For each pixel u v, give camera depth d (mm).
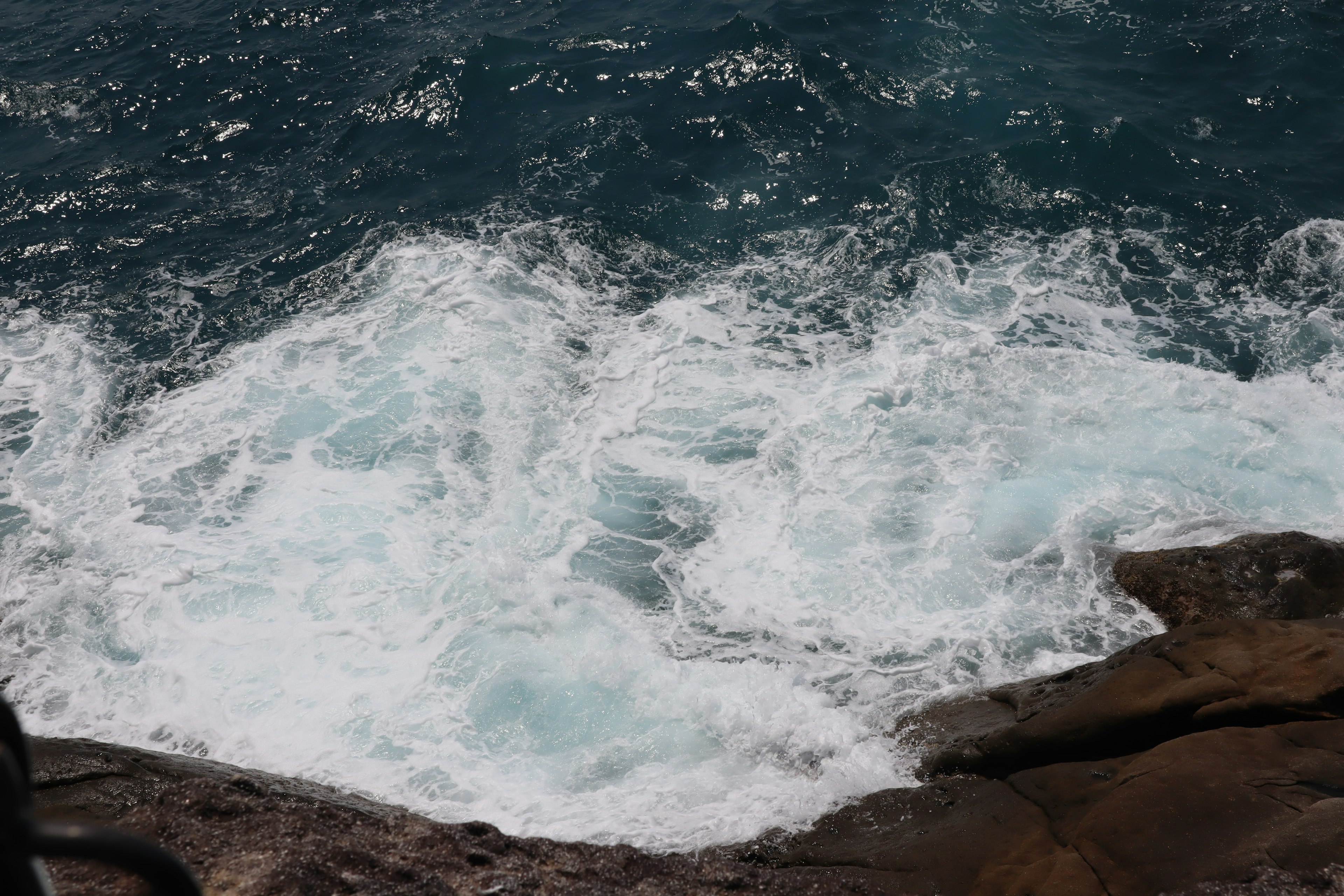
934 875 5695
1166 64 18484
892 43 19516
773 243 14852
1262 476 10250
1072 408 11375
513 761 7746
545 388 12188
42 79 20641
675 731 7941
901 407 11602
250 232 15734
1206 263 13789
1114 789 5734
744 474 10859
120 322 13844
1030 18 20203
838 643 8758
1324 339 12203
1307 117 16672
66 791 6246
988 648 8562
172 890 1188
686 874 5293
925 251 14398
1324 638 6273
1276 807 5156
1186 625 8117
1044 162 15773
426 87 18797
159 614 9336
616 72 19156
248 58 21078
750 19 19625
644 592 9453
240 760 7801
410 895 4047
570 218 15508
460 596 9406
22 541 10297
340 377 12508
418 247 14898
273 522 10414
